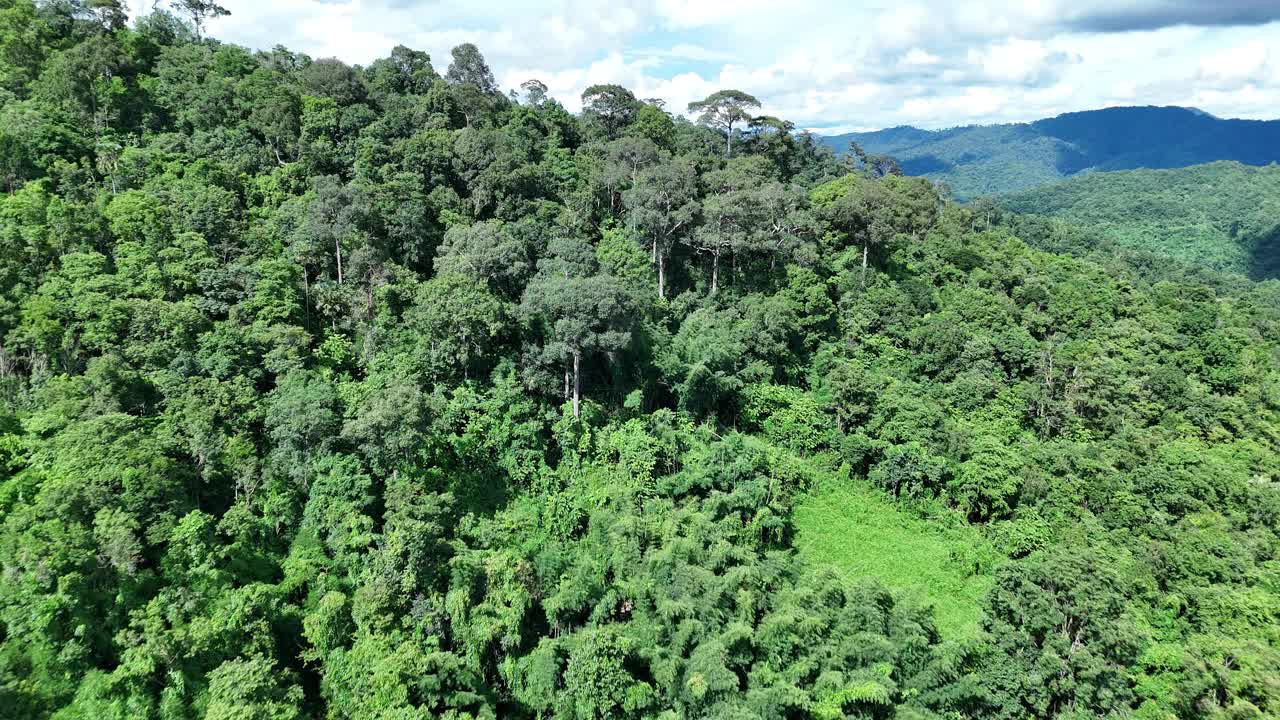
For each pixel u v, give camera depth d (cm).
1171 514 6631
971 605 5769
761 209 8875
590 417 6519
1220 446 7875
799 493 6638
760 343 7794
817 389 8106
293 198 8219
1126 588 5381
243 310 6562
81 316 5938
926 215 11869
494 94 13400
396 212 7838
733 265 9194
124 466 4822
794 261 9225
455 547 5016
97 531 4478
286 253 7444
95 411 5312
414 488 5269
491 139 9312
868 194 10094
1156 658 4753
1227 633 5147
